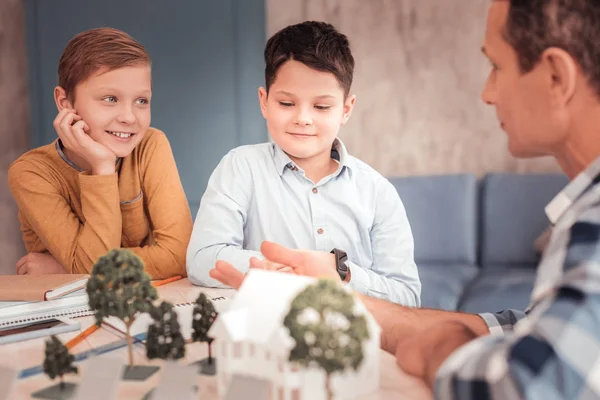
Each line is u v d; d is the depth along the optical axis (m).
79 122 1.55
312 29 1.37
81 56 1.53
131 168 1.62
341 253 1.21
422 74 3.51
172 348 0.79
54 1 3.31
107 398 0.66
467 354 0.58
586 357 0.50
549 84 0.63
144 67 1.58
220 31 3.30
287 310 0.63
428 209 3.20
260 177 1.51
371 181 1.52
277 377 0.65
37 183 1.55
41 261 1.56
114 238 1.51
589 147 0.63
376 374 0.74
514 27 0.64
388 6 3.50
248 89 3.32
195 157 3.39
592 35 0.60
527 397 0.50
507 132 0.70
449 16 3.44
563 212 0.64
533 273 2.90
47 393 0.72
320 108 1.38
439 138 3.53
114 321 0.99
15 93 3.48
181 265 1.53
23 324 1.01
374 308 0.93
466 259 3.14
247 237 1.52
